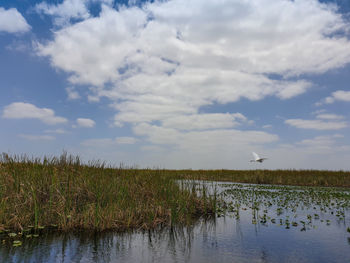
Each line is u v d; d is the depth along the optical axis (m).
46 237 6.57
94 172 11.12
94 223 7.32
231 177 29.19
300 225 8.39
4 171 9.30
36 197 8.26
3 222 7.16
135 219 8.06
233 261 5.27
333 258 5.50
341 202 13.07
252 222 8.74
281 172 28.55
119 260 5.23
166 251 5.82
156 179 11.80
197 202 10.79
